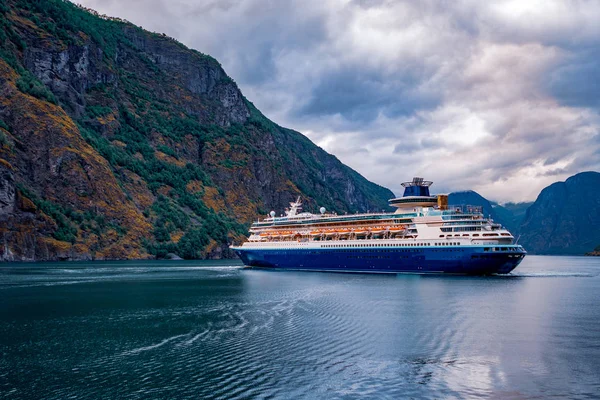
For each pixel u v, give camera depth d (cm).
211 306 7144
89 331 5366
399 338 4984
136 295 8575
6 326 5681
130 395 3428
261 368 3991
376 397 3406
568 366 4084
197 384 3628
